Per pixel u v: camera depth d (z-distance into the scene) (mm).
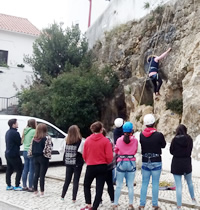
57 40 18781
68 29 19547
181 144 5859
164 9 13836
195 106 10352
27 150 7770
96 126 5789
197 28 11602
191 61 11133
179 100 11773
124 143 5941
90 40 21094
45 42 19031
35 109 17000
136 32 15445
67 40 19031
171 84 11906
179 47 12125
